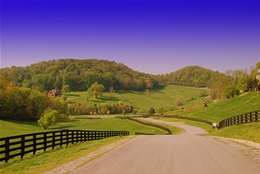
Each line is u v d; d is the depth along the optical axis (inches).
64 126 3937.0
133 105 7057.1
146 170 459.2
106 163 532.4
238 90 3969.0
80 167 496.1
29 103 4239.7
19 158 697.0
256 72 4372.5
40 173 456.4
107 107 6215.6
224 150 713.0
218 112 3174.2
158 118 4121.6
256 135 973.8
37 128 3585.1
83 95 7696.9
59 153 722.2
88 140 1201.4
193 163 521.3
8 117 4082.2
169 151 697.6
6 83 4498.0
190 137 1217.4
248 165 500.4
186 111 4057.6
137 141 1008.2
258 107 2711.6
